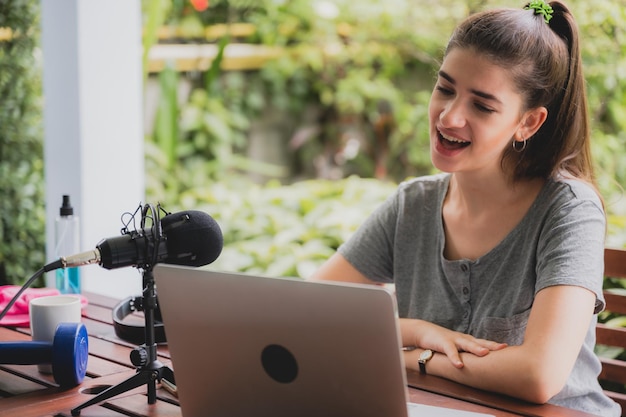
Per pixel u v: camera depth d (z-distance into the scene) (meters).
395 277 2.04
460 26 1.76
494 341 1.84
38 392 1.61
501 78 1.70
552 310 1.65
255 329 1.25
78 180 2.97
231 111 5.52
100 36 2.97
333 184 4.89
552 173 1.85
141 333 1.90
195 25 5.33
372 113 5.57
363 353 1.18
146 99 4.92
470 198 1.89
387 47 5.46
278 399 1.29
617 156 3.81
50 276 3.13
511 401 1.58
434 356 1.72
